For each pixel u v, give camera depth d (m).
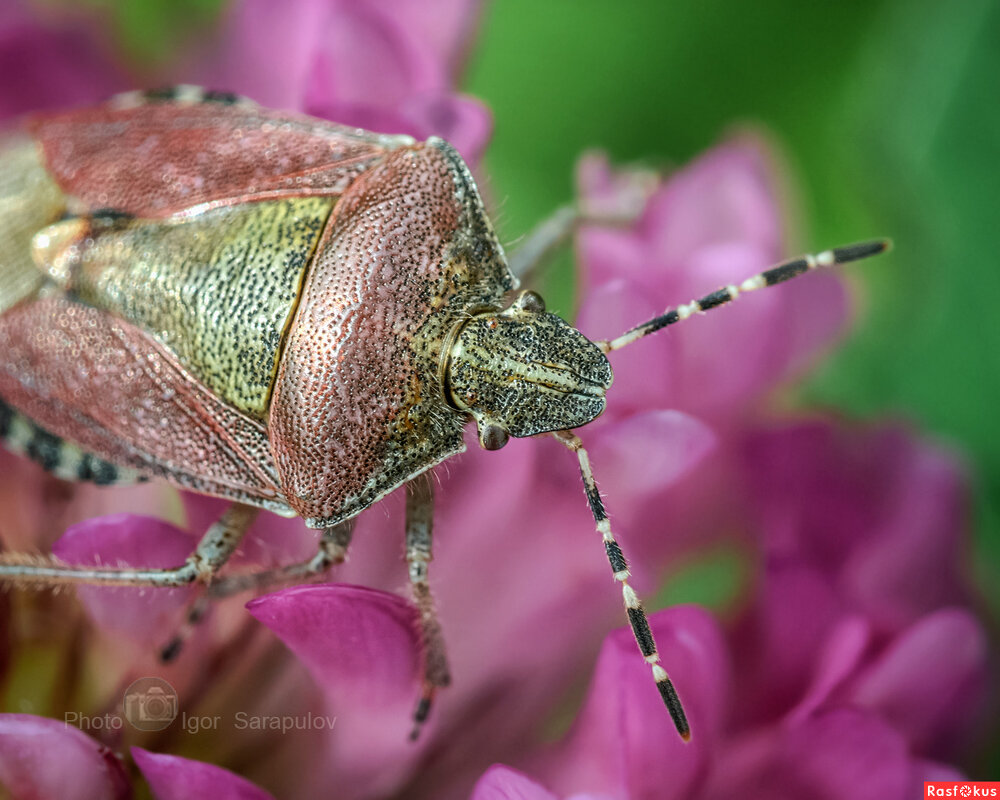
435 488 0.06
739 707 0.06
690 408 0.06
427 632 0.06
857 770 0.06
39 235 0.06
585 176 0.06
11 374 0.06
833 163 0.07
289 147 0.06
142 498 0.06
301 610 0.06
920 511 0.06
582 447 0.06
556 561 0.06
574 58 0.07
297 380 0.06
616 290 0.06
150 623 0.06
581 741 0.06
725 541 0.06
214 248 0.06
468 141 0.06
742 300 0.06
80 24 0.07
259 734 0.06
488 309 0.06
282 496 0.06
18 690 0.06
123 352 0.06
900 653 0.06
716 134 0.07
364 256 0.06
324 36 0.06
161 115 0.06
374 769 0.06
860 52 0.07
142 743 0.06
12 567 0.06
